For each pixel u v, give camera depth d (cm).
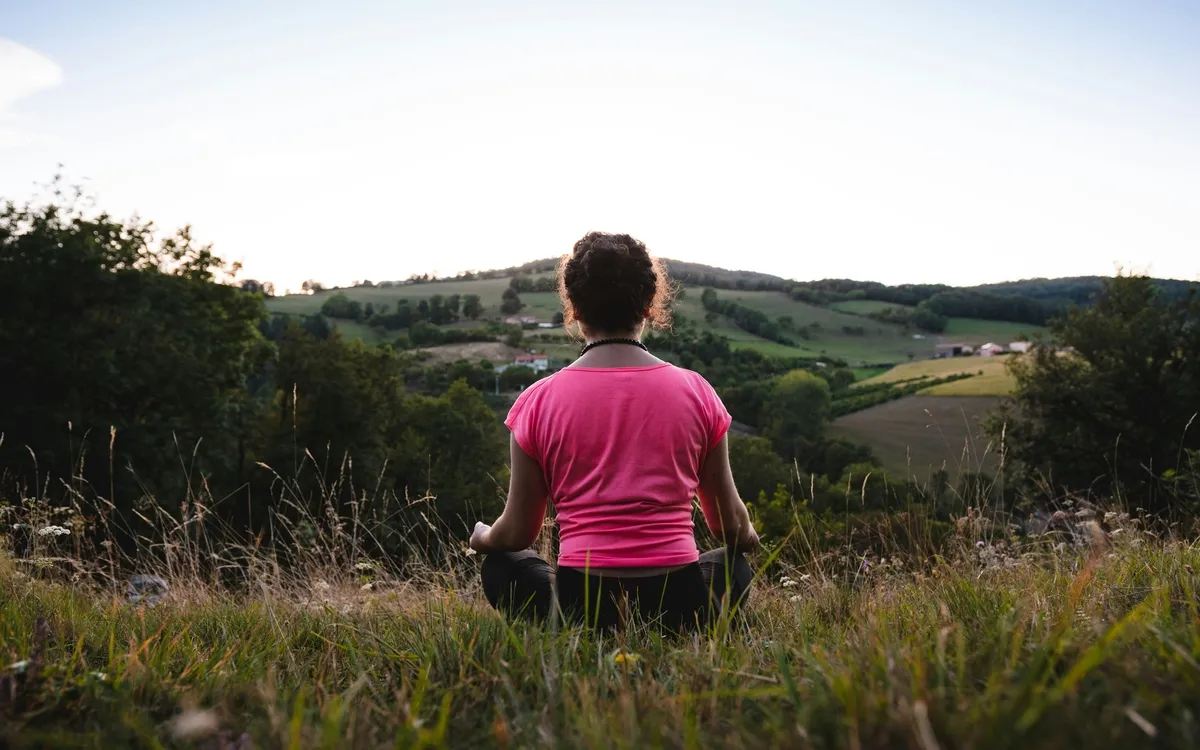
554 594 198
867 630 168
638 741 114
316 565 391
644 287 217
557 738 123
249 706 157
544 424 213
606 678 159
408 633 221
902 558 354
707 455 221
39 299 2112
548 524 305
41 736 127
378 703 161
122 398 2152
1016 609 168
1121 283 3166
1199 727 100
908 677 124
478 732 136
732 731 121
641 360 217
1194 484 386
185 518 424
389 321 14038
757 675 149
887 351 13500
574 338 229
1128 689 114
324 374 2931
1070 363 3053
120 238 2308
